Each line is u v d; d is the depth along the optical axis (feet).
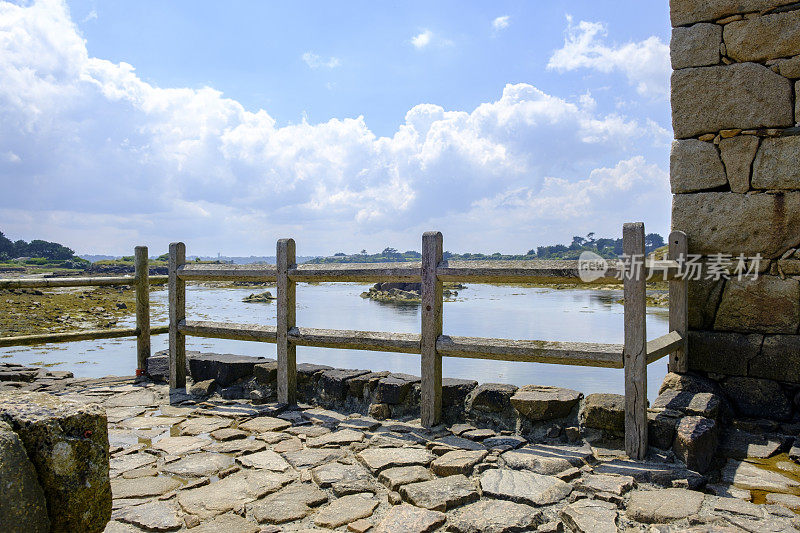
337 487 10.25
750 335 14.65
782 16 14.11
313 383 17.43
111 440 13.42
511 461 11.32
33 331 48.03
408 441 13.01
